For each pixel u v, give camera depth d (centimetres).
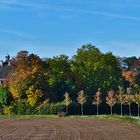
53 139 4103
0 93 11000
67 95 10862
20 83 11012
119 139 4012
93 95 12244
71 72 12288
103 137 4256
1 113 10825
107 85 12638
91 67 12744
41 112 10756
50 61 12431
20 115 10294
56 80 11656
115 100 11038
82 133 4838
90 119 8325
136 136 4309
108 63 13075
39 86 11156
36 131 5244
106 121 7444
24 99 10981
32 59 11306
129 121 7119
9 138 4231
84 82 12356
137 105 11556
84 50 13312
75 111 11012
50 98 11388
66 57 12631
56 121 7769
